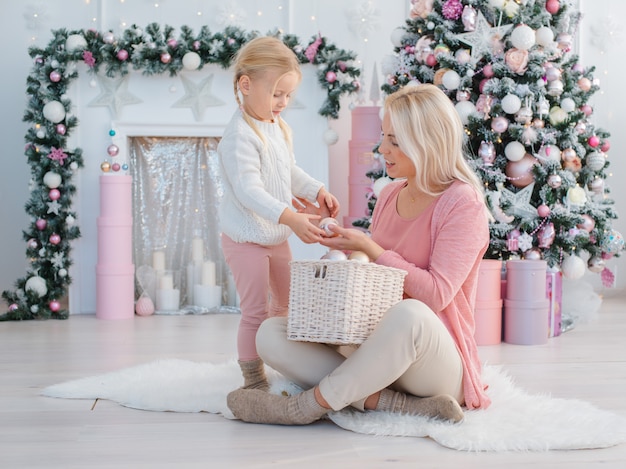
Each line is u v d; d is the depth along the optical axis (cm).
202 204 405
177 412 209
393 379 182
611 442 179
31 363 271
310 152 396
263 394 196
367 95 429
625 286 459
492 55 331
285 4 409
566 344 309
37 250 374
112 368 263
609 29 448
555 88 333
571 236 333
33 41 406
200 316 382
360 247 199
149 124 389
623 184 459
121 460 170
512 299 312
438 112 195
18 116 413
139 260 401
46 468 166
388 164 203
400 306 181
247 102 227
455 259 191
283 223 206
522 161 335
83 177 386
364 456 172
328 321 183
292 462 169
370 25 424
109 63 374
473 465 166
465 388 195
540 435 180
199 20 402
